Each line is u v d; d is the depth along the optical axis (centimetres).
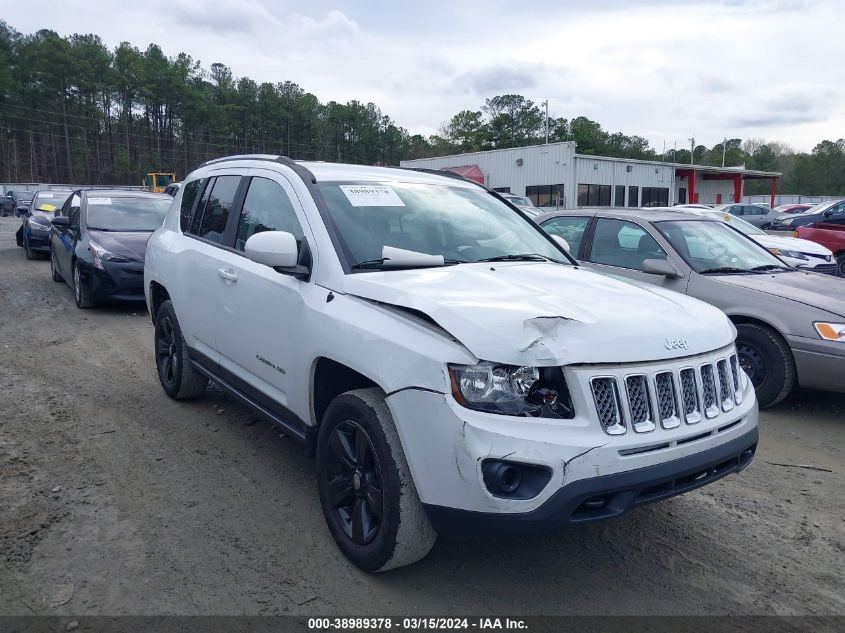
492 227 444
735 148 13100
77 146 9812
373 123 11344
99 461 454
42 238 1598
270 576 325
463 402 274
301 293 367
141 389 618
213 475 436
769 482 461
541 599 315
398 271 356
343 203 397
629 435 279
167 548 347
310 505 398
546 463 264
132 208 1111
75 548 344
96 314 980
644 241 701
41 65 9469
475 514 271
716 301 623
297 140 10944
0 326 878
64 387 618
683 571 344
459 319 286
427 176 483
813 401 643
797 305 578
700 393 306
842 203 1989
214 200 511
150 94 10025
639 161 4188
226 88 10862
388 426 304
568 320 287
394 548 302
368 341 311
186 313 514
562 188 3884
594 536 378
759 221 3306
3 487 409
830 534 388
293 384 372
